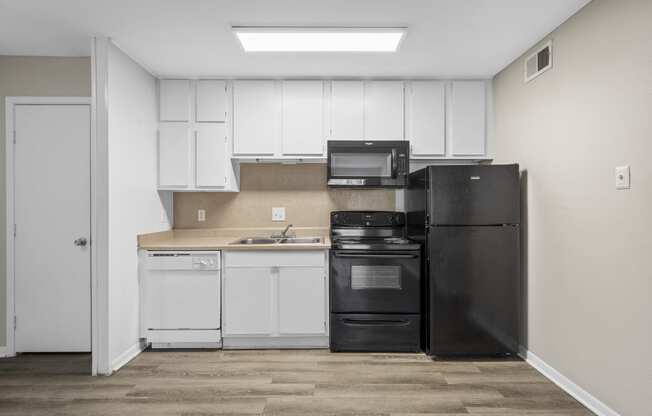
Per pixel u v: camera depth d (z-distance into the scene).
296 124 3.19
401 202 3.52
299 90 3.19
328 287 2.97
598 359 2.04
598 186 2.04
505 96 3.04
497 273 2.76
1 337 2.88
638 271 1.79
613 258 1.94
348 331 2.91
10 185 2.88
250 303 2.93
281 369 2.61
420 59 2.85
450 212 2.77
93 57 2.49
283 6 2.13
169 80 3.16
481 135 3.24
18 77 2.88
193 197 3.52
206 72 3.08
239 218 3.53
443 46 2.64
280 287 2.94
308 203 3.53
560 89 2.36
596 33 2.04
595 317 2.06
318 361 2.74
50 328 2.90
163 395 2.25
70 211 2.90
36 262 2.89
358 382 2.42
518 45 2.63
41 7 2.13
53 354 2.90
